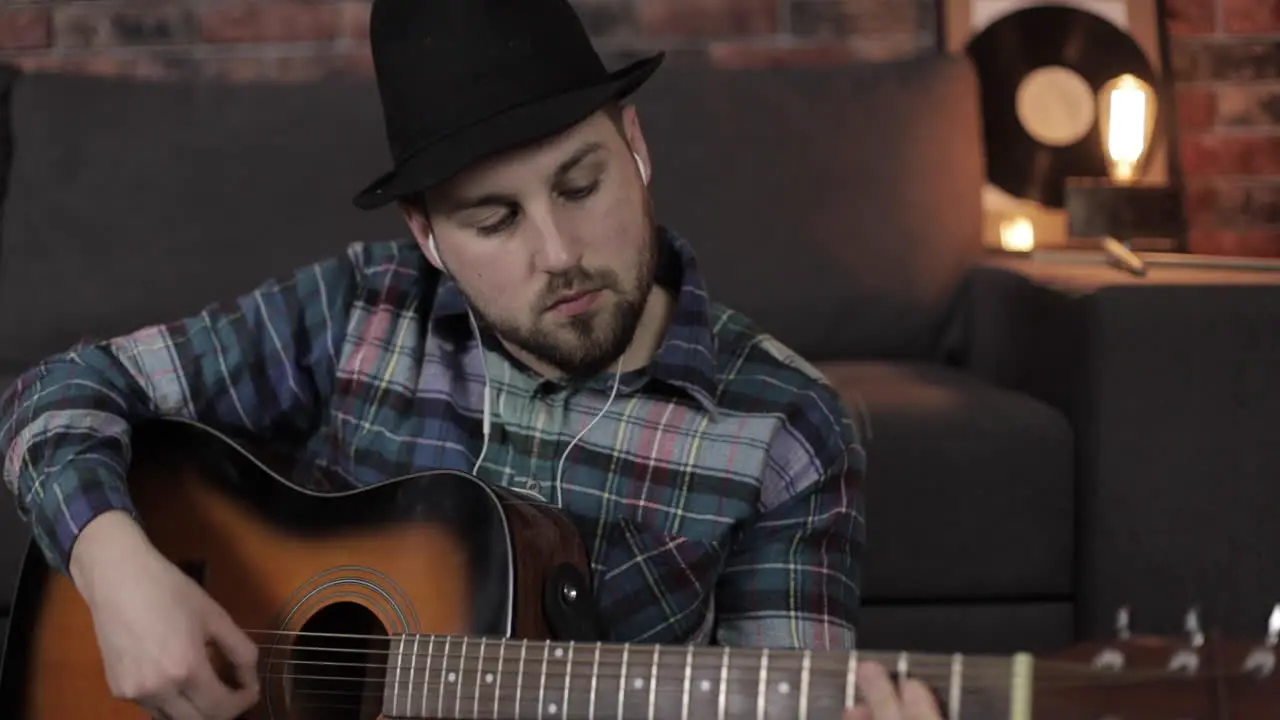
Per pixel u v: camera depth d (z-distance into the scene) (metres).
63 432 1.22
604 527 1.18
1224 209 2.93
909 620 1.81
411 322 1.29
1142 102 2.55
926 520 1.79
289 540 1.18
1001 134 2.76
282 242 2.27
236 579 1.19
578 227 1.06
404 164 1.09
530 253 1.06
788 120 2.36
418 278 1.31
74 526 1.14
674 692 0.93
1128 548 1.76
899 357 2.35
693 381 1.18
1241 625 1.76
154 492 1.24
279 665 1.14
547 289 1.07
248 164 2.29
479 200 1.05
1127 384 1.76
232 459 1.24
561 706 0.98
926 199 2.34
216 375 1.31
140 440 1.26
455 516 1.11
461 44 1.06
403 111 1.09
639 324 1.21
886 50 2.85
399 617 1.11
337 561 1.16
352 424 1.27
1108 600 1.77
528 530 1.09
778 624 1.14
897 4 2.85
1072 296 1.82
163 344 1.32
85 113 2.33
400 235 2.28
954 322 2.33
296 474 1.28
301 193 2.28
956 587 1.80
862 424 1.79
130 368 1.31
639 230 1.09
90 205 2.27
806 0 2.84
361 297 1.31
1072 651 0.80
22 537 1.76
